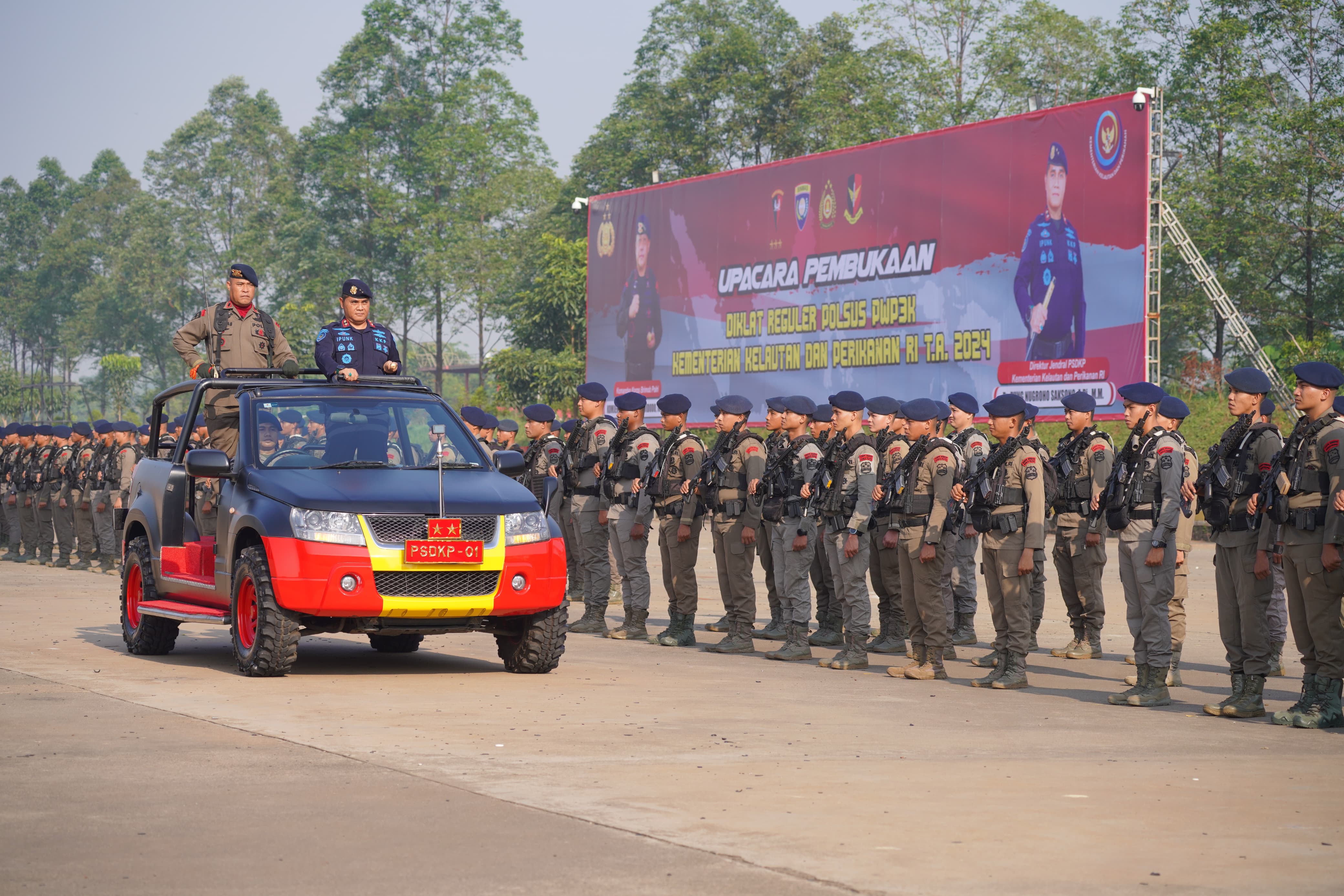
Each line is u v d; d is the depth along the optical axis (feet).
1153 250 97.40
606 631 46.11
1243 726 28.48
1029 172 84.94
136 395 428.97
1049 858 16.90
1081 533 39.96
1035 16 193.26
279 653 31.81
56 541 81.35
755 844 17.37
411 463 34.96
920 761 23.40
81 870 16.05
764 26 232.73
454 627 32.94
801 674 35.73
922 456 35.60
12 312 418.31
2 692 29.73
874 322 95.04
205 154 372.17
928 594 35.58
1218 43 155.43
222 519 33.99
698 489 41.75
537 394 182.70
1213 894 15.44
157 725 25.57
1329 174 144.66
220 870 16.07
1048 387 84.02
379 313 279.08
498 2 283.18
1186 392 143.95
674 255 111.55
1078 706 31.04
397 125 282.77
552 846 17.21
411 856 16.71
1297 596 28.73
